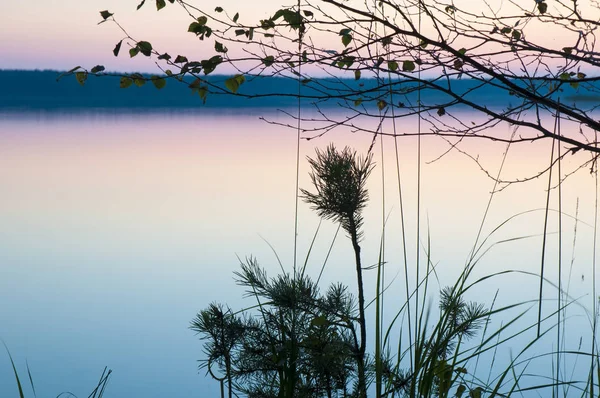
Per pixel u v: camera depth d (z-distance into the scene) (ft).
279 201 45.06
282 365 6.97
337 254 25.62
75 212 44.27
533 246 25.44
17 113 327.06
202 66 6.86
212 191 52.19
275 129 167.22
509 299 17.71
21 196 53.47
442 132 7.16
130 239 34.27
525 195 41.34
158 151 99.04
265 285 7.34
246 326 7.46
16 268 28.73
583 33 7.30
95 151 100.48
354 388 7.41
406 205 38.34
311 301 7.39
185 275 25.94
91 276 26.96
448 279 20.40
